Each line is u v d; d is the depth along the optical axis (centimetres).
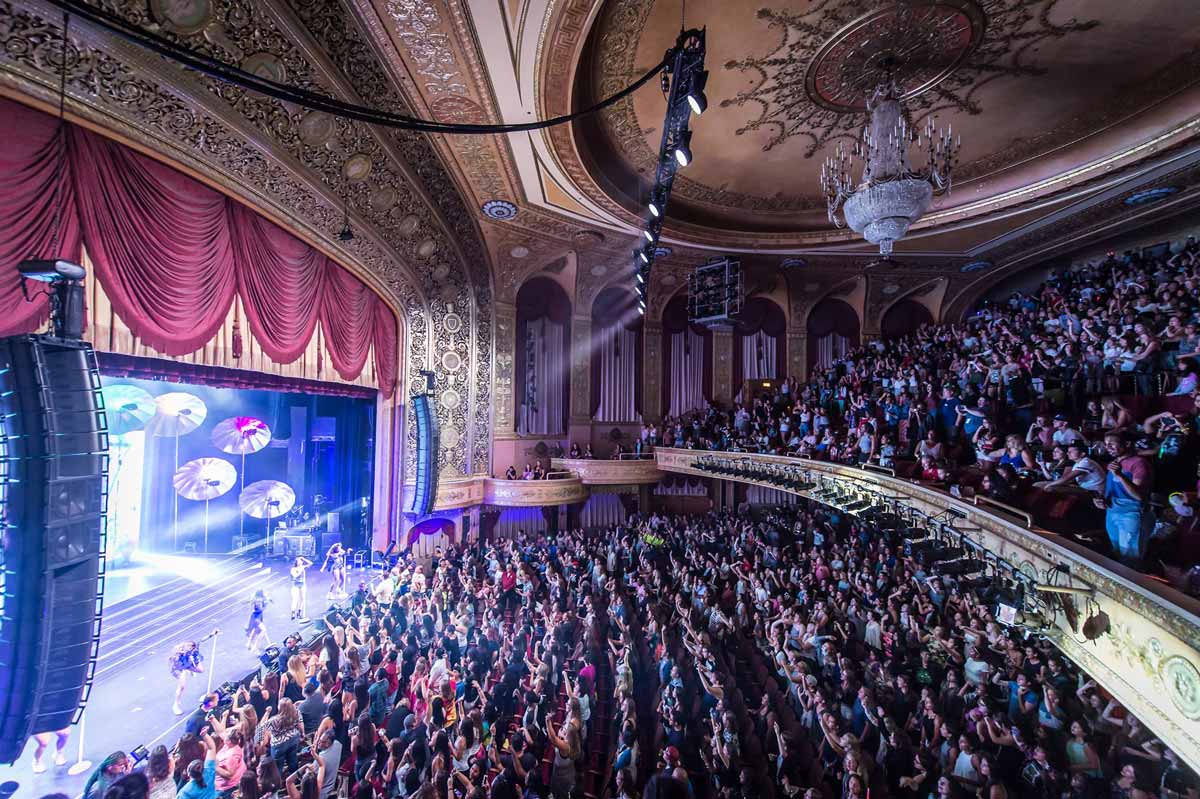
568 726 566
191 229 691
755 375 1992
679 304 1973
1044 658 595
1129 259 1385
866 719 578
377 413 1247
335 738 568
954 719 584
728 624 866
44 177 515
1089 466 582
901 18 757
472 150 991
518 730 592
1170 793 422
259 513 1188
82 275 371
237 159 728
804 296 1953
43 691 325
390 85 782
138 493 1484
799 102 950
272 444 1691
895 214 788
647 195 1301
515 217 1338
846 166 1198
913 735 568
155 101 598
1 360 333
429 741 544
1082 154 1066
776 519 1636
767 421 1550
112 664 835
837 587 909
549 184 1134
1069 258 1652
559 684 782
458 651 794
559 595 991
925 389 1146
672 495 1966
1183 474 597
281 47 652
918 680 656
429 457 1198
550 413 1759
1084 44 798
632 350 1923
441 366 1391
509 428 1620
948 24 766
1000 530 584
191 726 541
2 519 325
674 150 680
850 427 1194
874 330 1950
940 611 771
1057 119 989
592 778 639
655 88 893
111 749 625
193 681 782
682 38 551
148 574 1346
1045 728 514
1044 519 596
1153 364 811
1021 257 1588
